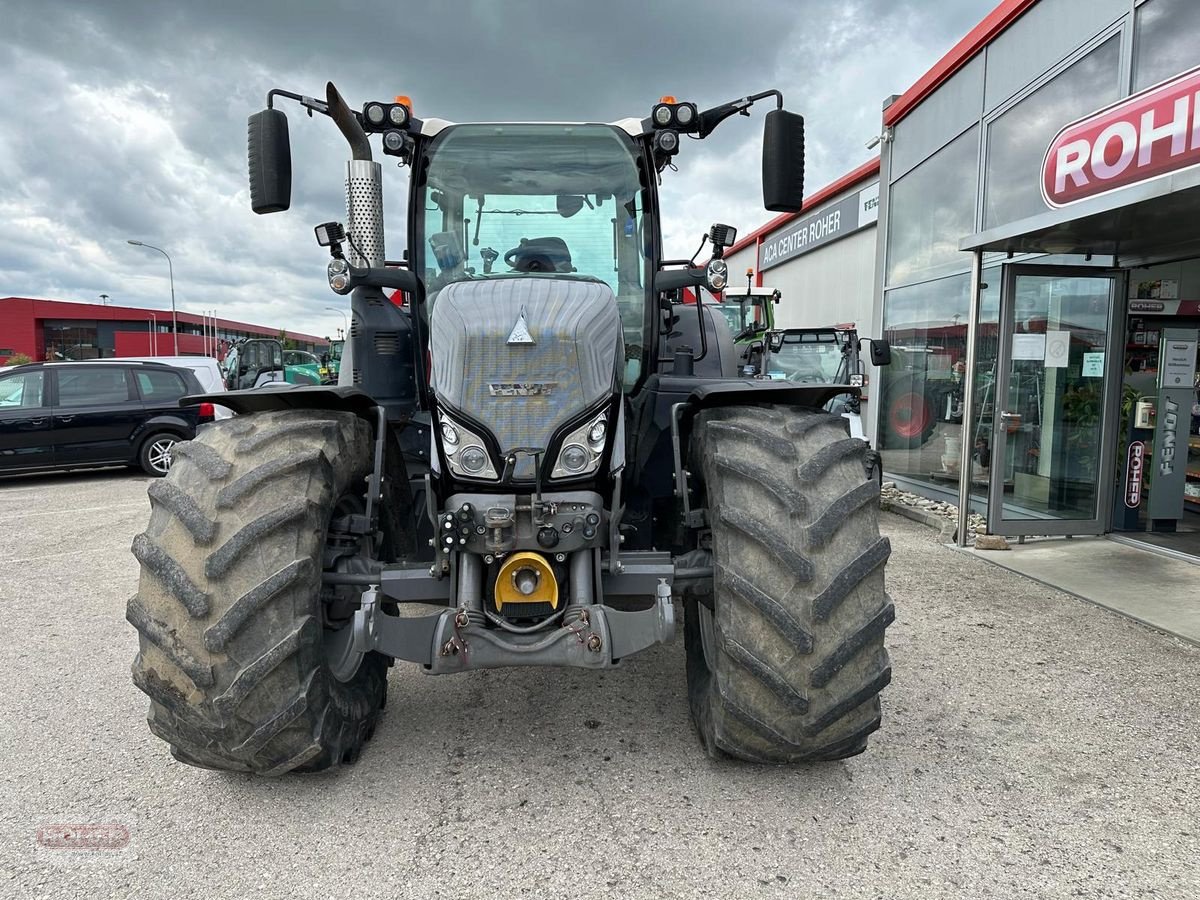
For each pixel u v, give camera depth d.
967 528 6.88
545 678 3.71
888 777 2.80
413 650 2.41
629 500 3.36
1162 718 3.29
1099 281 6.57
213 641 2.25
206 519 2.36
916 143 9.60
